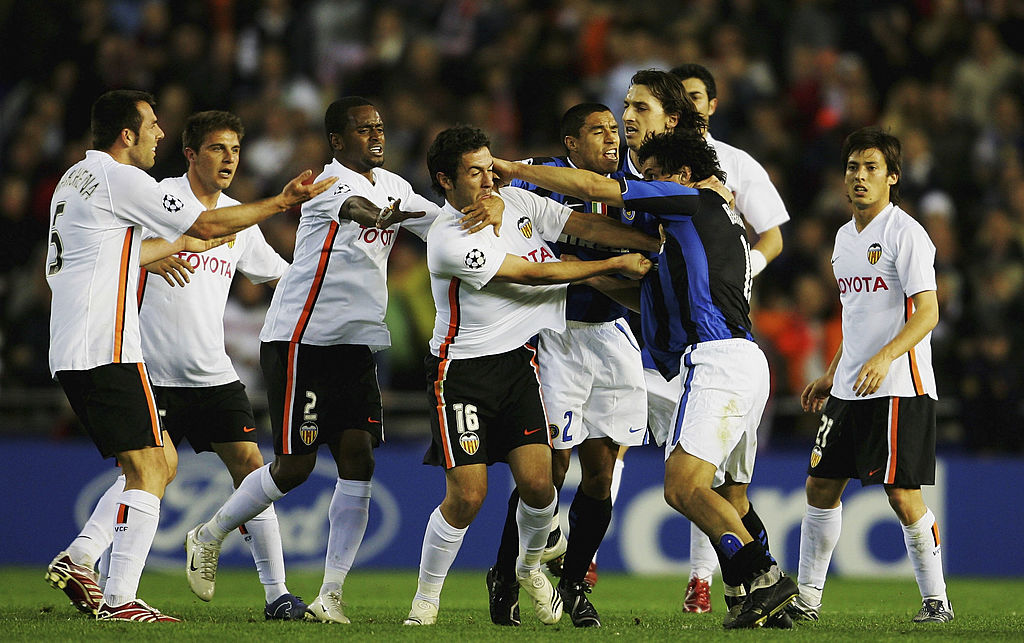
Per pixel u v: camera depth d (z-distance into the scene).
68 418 35.34
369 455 20.94
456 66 49.66
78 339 19.23
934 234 42.41
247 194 42.72
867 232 22.27
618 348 20.83
